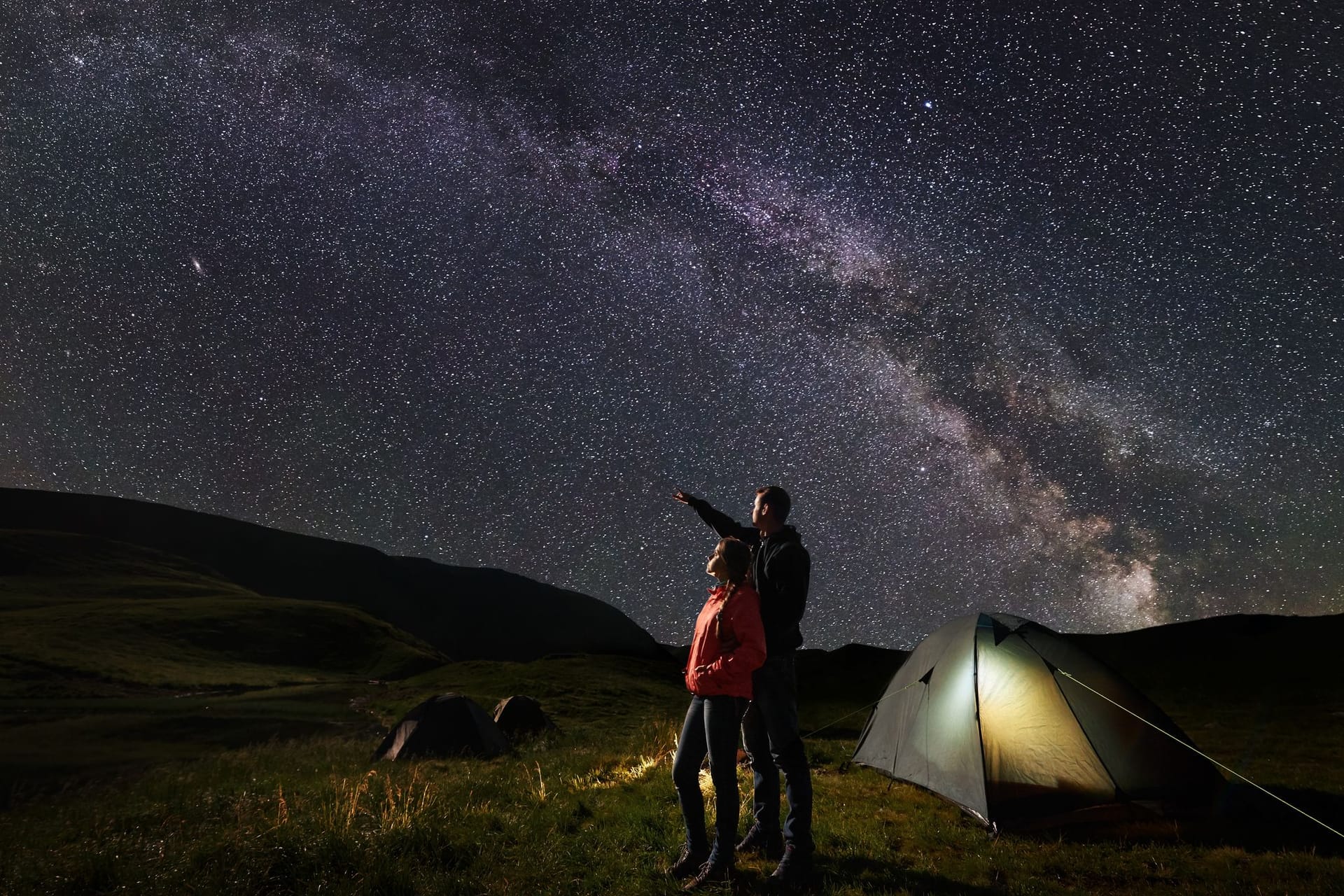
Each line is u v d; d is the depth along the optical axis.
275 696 46.31
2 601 77.06
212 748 25.89
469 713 17.39
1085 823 7.11
